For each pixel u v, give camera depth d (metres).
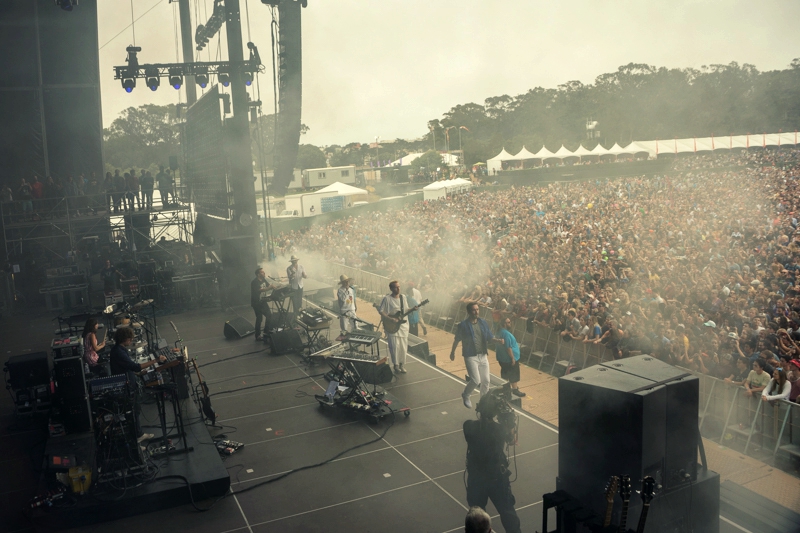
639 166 77.31
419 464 7.74
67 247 24.17
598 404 4.86
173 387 8.09
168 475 7.27
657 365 5.29
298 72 21.33
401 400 9.93
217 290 19.39
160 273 19.08
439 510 6.69
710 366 11.90
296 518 6.65
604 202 45.19
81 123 26.00
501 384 10.79
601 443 4.88
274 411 9.73
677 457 4.86
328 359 9.88
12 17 24.16
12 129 25.19
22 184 21.95
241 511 6.86
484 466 6.02
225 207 20.83
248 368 12.09
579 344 14.99
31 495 7.31
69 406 8.19
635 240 27.69
